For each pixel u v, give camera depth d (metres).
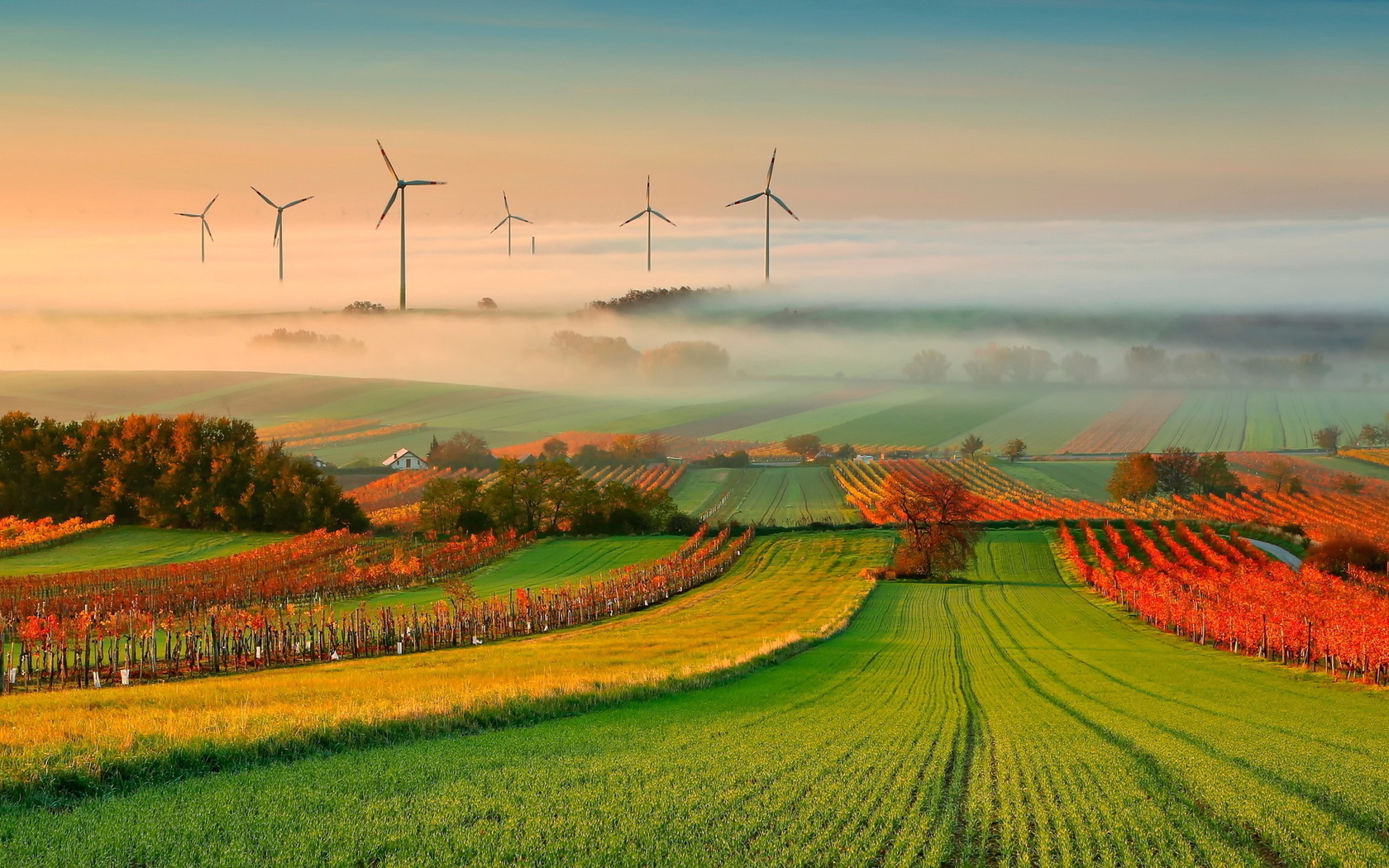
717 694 38.31
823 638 61.50
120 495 135.75
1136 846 18.53
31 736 23.97
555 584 97.00
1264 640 57.72
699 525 144.25
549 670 42.97
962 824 19.70
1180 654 59.06
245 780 21.92
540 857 17.11
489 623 68.81
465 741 27.12
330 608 70.88
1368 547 105.00
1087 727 32.22
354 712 28.33
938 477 110.25
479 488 137.25
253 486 131.88
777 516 169.88
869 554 119.44
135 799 20.20
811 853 17.52
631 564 109.62
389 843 17.62
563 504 138.38
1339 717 37.28
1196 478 199.12
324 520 130.00
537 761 24.33
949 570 105.75
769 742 27.55
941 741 28.30
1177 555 114.00
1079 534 130.00
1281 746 29.70
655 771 23.28
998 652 56.91
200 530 132.88
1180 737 30.64
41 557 109.88
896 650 56.97
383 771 22.86
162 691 37.06
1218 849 18.31
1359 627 52.22
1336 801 22.44
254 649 57.50
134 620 52.72
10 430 143.12
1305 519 169.88
